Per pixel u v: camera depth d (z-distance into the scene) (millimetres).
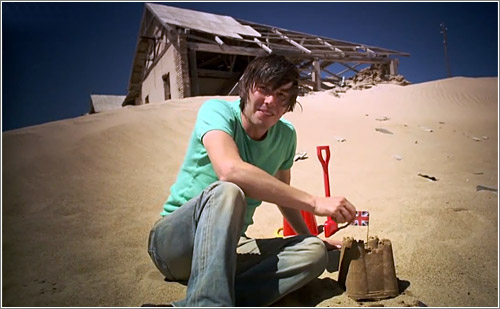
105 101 20281
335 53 15812
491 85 11344
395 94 10539
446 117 7820
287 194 1474
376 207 2768
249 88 1631
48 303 1585
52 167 3527
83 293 1676
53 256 2061
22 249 2133
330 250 2086
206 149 1571
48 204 2811
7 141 4105
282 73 1568
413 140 5590
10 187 3023
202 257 1325
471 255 1943
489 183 3439
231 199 1381
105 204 2891
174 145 4574
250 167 1475
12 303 1591
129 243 2240
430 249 2014
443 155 4758
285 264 1509
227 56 15641
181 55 12008
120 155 4062
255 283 1510
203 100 7422
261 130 1702
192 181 1704
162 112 5977
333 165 4223
